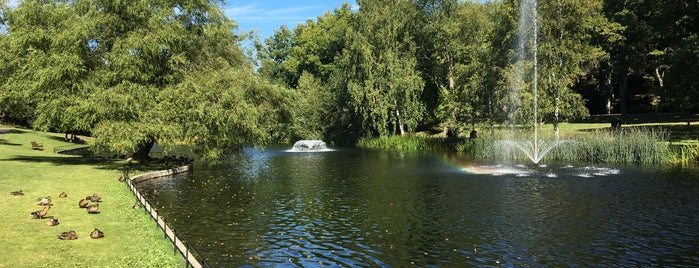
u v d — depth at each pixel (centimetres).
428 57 5828
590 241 1410
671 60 4338
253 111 2855
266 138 3219
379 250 1339
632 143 3284
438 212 1814
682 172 2722
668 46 5619
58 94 2627
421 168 3247
